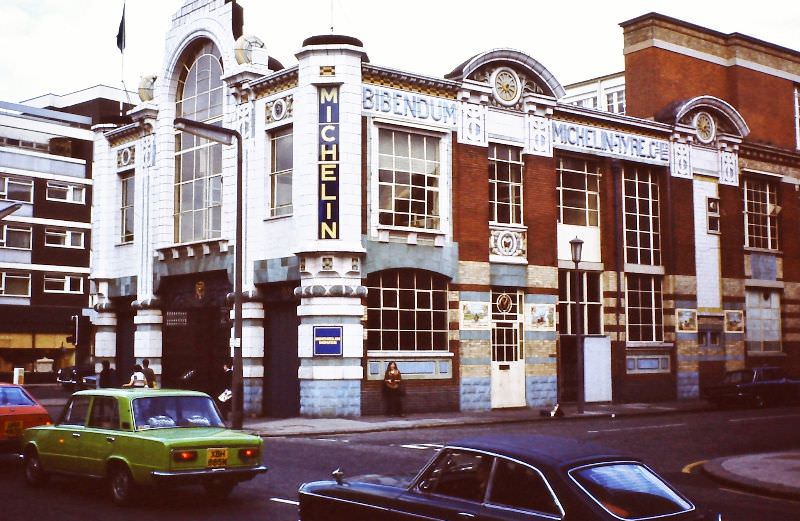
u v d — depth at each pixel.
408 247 26.83
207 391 29.72
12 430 14.95
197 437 11.34
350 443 19.14
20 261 55.59
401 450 17.64
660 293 33.69
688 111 35.06
